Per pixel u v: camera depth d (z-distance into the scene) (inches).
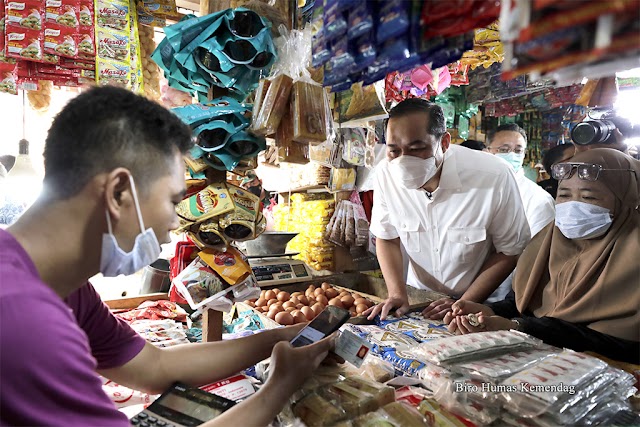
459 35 28.2
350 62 31.4
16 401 24.5
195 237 55.6
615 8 15.8
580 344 52.3
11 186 100.9
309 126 52.1
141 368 43.8
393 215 90.1
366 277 104.6
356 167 115.2
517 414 35.5
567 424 33.5
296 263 105.3
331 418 35.7
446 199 82.7
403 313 70.1
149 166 32.4
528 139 149.1
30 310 25.8
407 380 45.5
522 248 79.7
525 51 19.8
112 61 72.1
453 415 37.8
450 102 125.6
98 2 71.3
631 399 40.6
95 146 30.1
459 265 86.1
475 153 83.8
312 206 123.6
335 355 45.2
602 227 53.9
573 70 19.8
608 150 55.4
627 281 51.6
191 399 40.2
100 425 27.9
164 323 72.4
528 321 56.0
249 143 56.2
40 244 30.5
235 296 55.2
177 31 51.7
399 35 27.2
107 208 31.3
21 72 69.7
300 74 54.1
